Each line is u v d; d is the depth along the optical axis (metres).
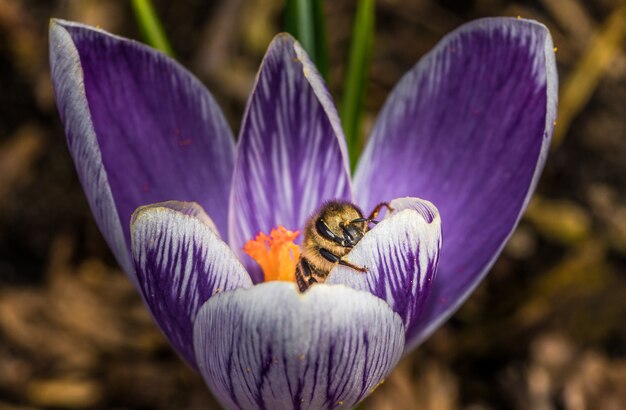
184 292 0.17
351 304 0.16
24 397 0.23
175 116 0.19
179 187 0.19
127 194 0.19
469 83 0.19
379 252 0.17
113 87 0.19
